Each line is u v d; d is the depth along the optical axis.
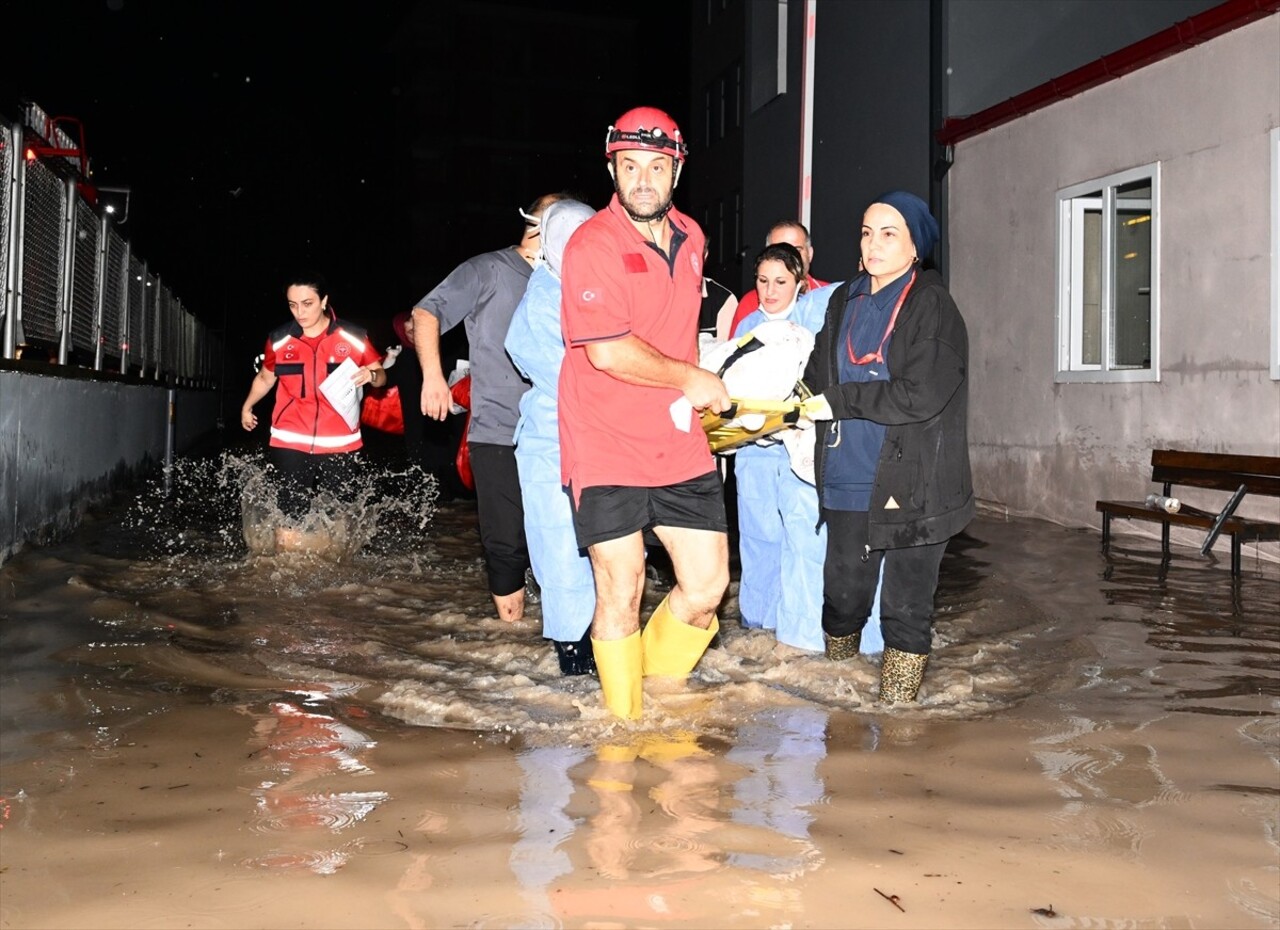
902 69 15.09
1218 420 9.52
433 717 4.27
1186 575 7.82
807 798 3.34
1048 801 3.35
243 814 3.20
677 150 3.86
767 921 2.55
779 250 5.16
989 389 12.73
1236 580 7.61
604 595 4.16
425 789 3.41
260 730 4.05
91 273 10.95
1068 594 7.04
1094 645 5.58
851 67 16.52
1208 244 9.61
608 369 3.87
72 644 5.34
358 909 2.60
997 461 12.55
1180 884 2.78
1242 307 9.27
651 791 3.39
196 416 23.73
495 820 3.14
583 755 3.76
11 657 5.10
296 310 8.14
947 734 4.04
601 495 4.04
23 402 7.78
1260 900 2.70
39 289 8.68
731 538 9.95
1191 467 8.64
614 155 3.91
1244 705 4.46
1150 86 10.25
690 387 3.94
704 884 2.73
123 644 5.34
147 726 4.09
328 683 4.77
